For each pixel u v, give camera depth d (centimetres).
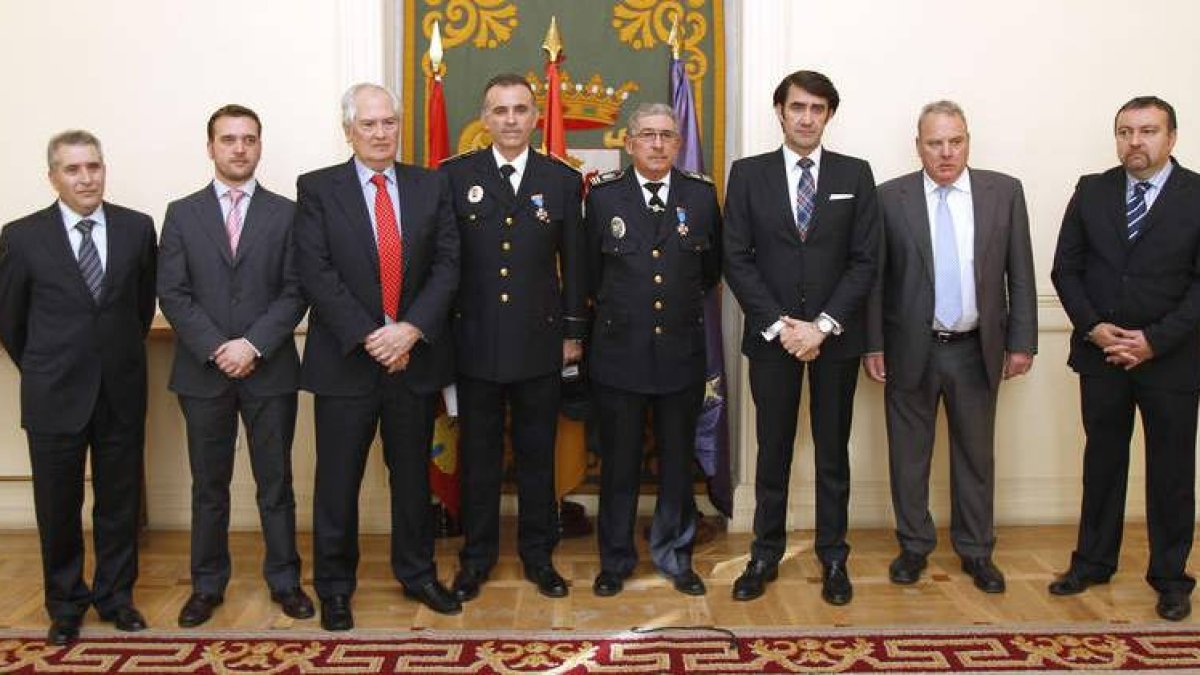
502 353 299
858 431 380
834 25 365
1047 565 338
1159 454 296
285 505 299
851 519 382
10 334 278
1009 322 324
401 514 299
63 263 271
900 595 312
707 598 309
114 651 270
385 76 371
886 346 326
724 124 384
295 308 287
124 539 289
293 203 297
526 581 323
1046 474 384
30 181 366
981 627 285
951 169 307
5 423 375
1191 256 286
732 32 383
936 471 381
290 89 364
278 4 362
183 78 364
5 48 362
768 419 309
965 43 367
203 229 285
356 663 262
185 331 280
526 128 299
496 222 299
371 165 284
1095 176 305
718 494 363
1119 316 292
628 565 318
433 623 290
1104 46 369
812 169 305
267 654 268
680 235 305
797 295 300
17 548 357
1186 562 324
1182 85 371
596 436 388
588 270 314
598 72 384
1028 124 370
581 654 268
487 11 381
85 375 273
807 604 304
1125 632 281
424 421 294
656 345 303
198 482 294
